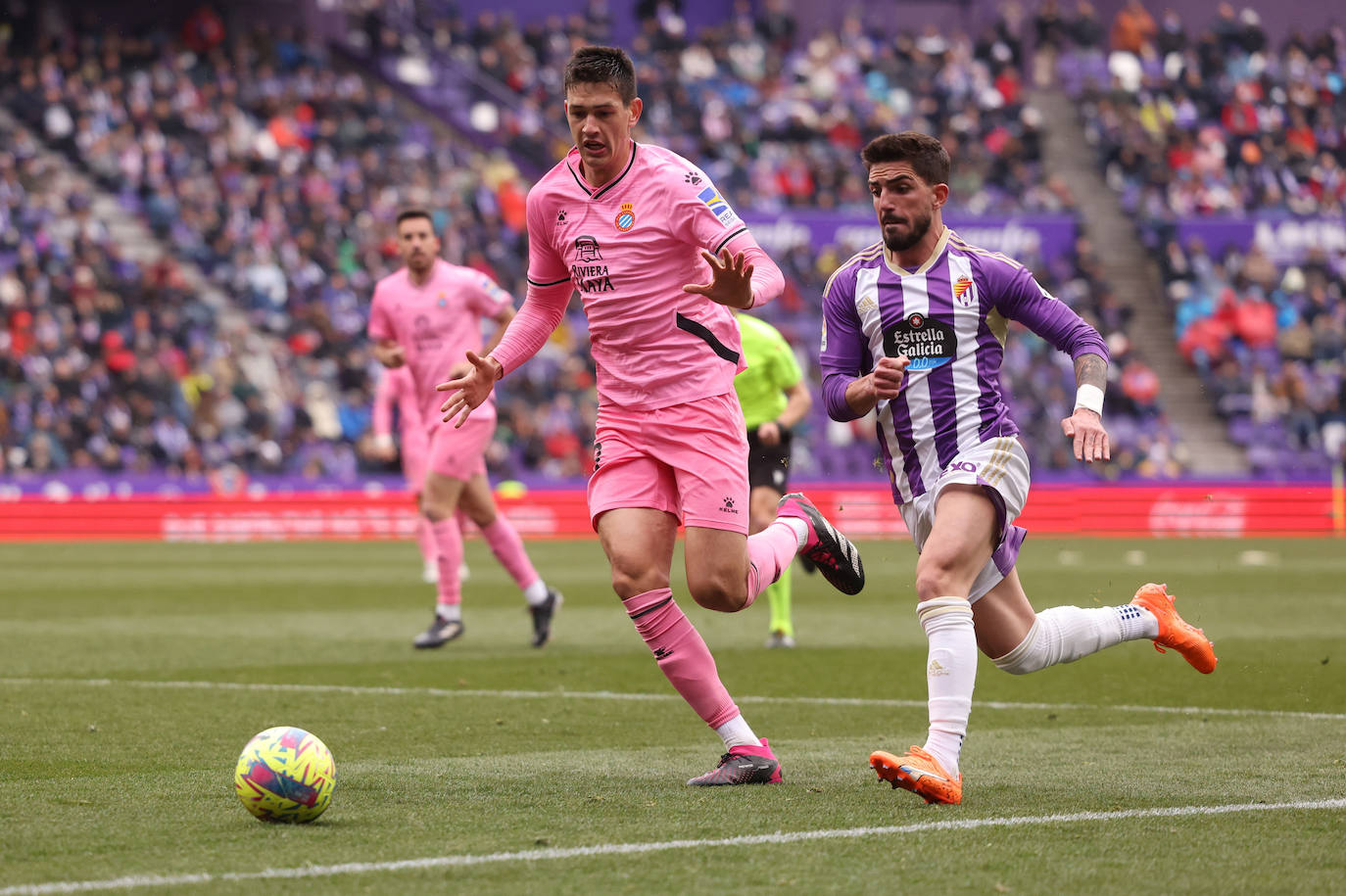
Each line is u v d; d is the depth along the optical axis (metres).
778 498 32.09
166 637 35.28
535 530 89.00
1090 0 128.12
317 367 91.50
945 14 131.50
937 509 16.61
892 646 34.09
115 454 84.81
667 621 17.41
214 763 18.44
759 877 12.50
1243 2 128.25
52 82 102.69
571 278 18.56
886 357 16.33
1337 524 95.88
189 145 101.69
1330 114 122.62
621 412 17.94
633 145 17.81
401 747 19.89
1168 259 109.31
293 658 31.14
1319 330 106.56
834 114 118.62
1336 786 17.03
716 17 128.88
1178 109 121.38
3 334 86.12
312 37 114.56
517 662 30.55
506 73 118.56
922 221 16.78
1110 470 99.19
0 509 82.31
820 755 19.44
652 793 16.47
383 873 12.59
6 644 33.50
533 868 12.81
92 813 15.21
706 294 16.08
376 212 101.19
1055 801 16.00
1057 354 103.25
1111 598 46.88
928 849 13.58
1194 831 14.41
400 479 88.56
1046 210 111.50
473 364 18.53
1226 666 30.23
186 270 95.62
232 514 85.69
